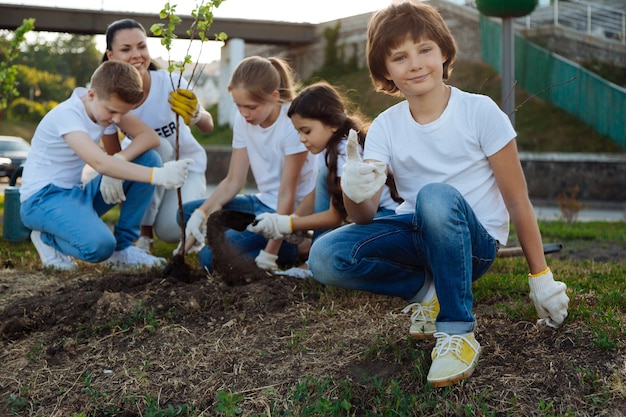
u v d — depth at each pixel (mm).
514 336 2836
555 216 11203
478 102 2598
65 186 4410
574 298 3279
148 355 2992
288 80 4250
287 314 3279
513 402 2357
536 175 16516
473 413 2326
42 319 3328
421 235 2543
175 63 3842
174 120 5094
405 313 3201
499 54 19906
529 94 19109
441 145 2627
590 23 21375
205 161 5398
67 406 2662
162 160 4988
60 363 2988
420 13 2512
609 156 15961
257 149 4410
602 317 2900
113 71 4016
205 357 2926
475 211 2641
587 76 17453
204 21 3768
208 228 3729
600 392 2359
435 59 2527
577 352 2623
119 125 4496
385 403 2449
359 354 2811
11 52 5234
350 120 3514
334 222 3605
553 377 2479
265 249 4207
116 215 8289
